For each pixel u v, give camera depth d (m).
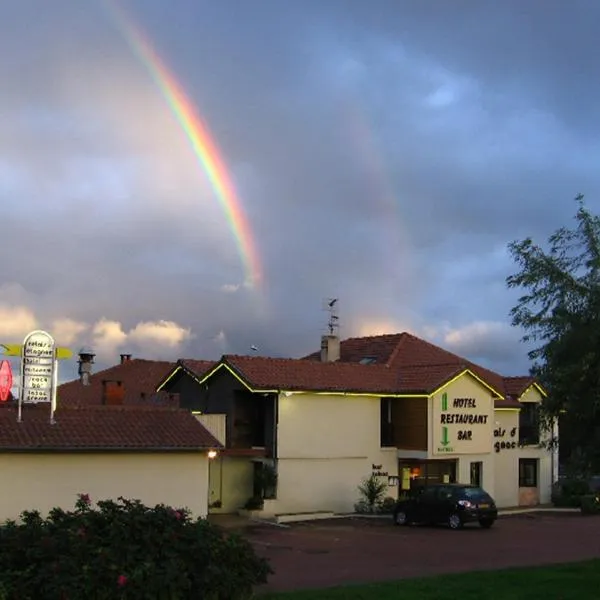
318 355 44.75
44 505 21.12
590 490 39.91
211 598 9.32
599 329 12.55
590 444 13.23
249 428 34.12
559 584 14.06
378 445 35.31
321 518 31.66
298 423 33.25
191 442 23.16
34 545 8.82
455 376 35.47
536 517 34.59
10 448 20.41
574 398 12.99
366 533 27.03
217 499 32.81
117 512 9.49
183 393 36.75
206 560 9.41
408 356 40.69
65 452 21.45
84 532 9.04
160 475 22.92
